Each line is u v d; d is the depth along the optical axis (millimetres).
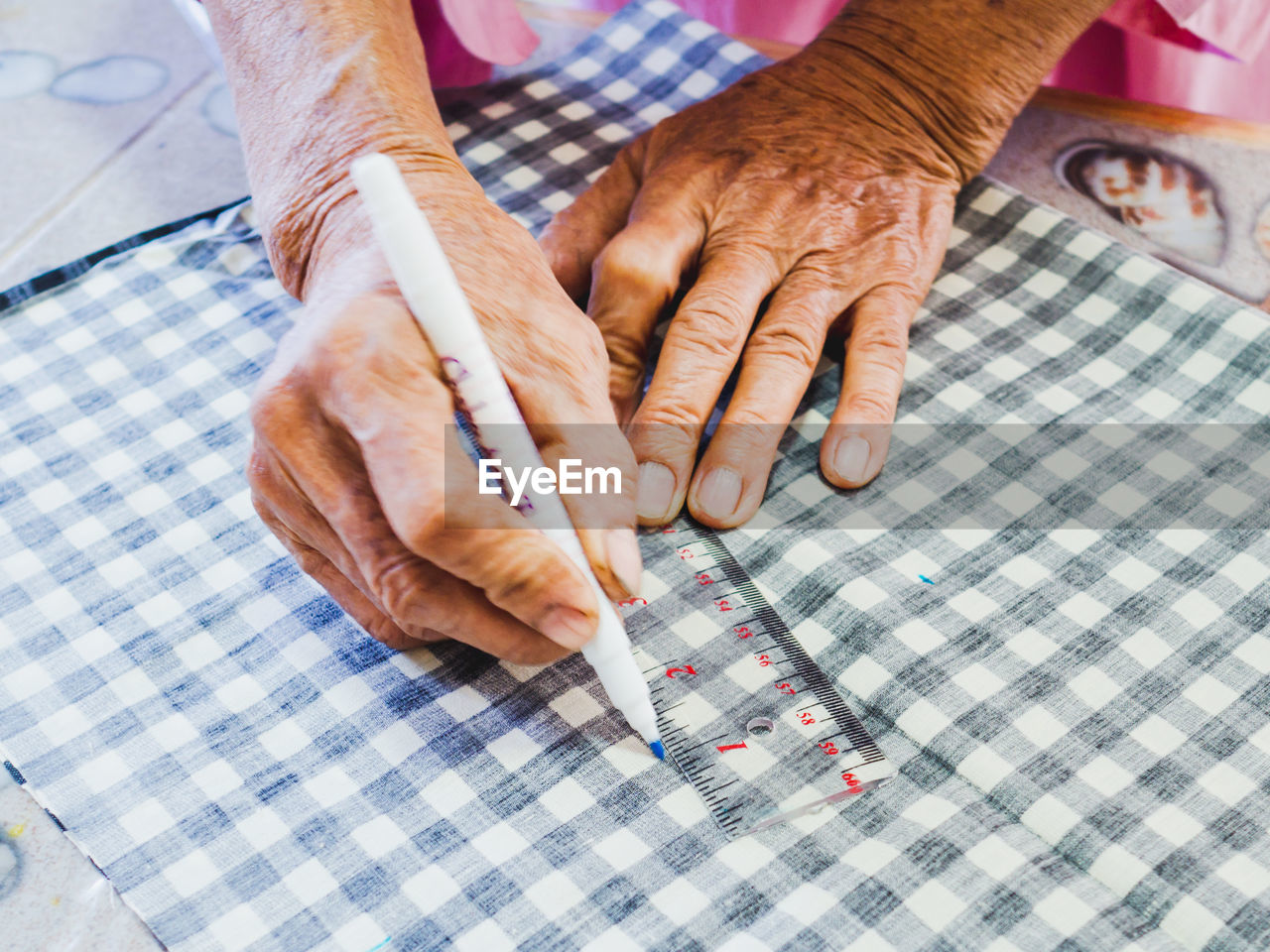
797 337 829
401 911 578
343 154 787
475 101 1184
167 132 1272
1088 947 551
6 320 954
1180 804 612
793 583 736
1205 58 1375
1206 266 1036
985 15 984
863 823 611
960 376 872
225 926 575
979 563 740
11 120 1305
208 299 968
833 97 986
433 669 693
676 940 561
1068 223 971
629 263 821
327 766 646
